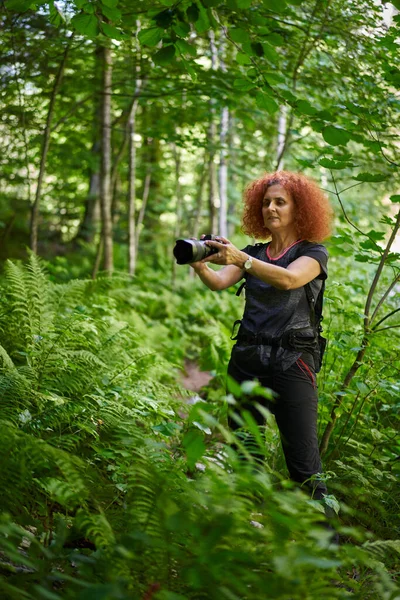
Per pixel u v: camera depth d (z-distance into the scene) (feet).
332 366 13.52
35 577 6.34
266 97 12.56
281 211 10.39
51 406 10.68
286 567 5.59
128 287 29.32
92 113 32.81
